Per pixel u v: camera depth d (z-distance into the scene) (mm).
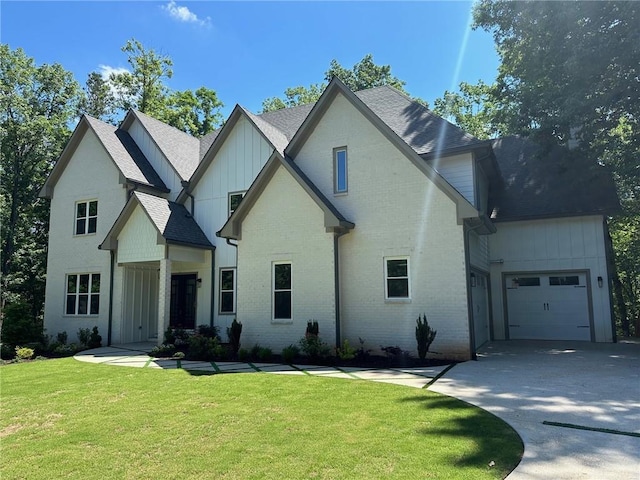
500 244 17438
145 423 6406
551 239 16812
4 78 26641
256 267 14609
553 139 16344
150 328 19000
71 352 15820
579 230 16531
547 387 8328
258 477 4395
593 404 7047
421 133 14938
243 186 17844
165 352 14258
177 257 16500
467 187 13781
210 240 18078
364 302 13398
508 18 16766
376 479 4258
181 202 18766
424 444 5207
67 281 19453
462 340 12055
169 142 21016
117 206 18766
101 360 13523
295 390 8312
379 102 17156
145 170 19469
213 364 12320
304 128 14852
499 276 17344
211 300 17609
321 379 9430
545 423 6035
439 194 12789
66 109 29438
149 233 16391
